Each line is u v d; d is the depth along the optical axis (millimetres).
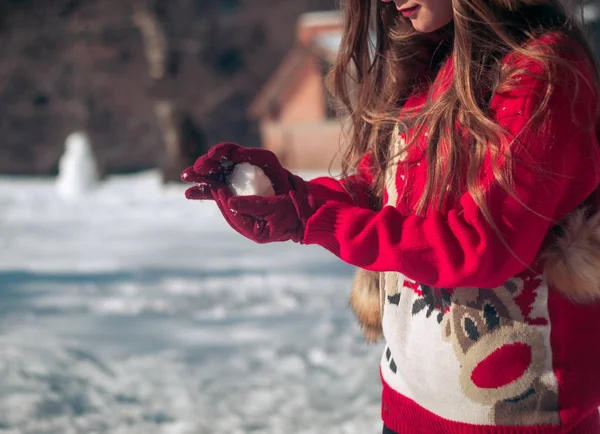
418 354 1680
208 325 5758
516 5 1550
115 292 7023
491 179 1438
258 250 10055
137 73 38625
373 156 1883
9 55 38875
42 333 5207
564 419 1570
